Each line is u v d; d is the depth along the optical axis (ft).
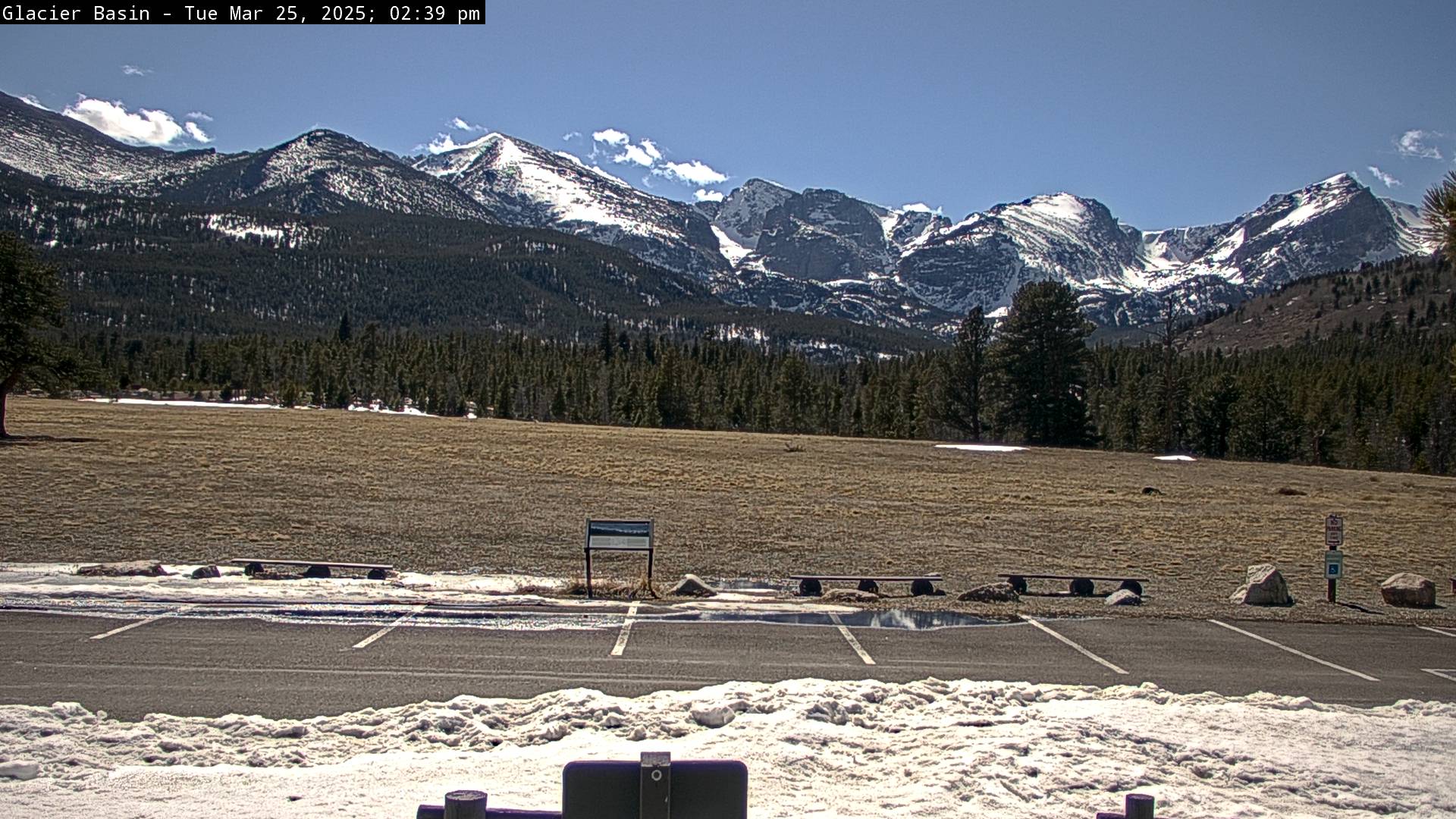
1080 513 122.83
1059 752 26.53
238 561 65.82
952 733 28.22
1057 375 273.75
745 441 230.89
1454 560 94.32
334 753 26.55
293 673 37.55
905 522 109.81
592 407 425.28
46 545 75.31
